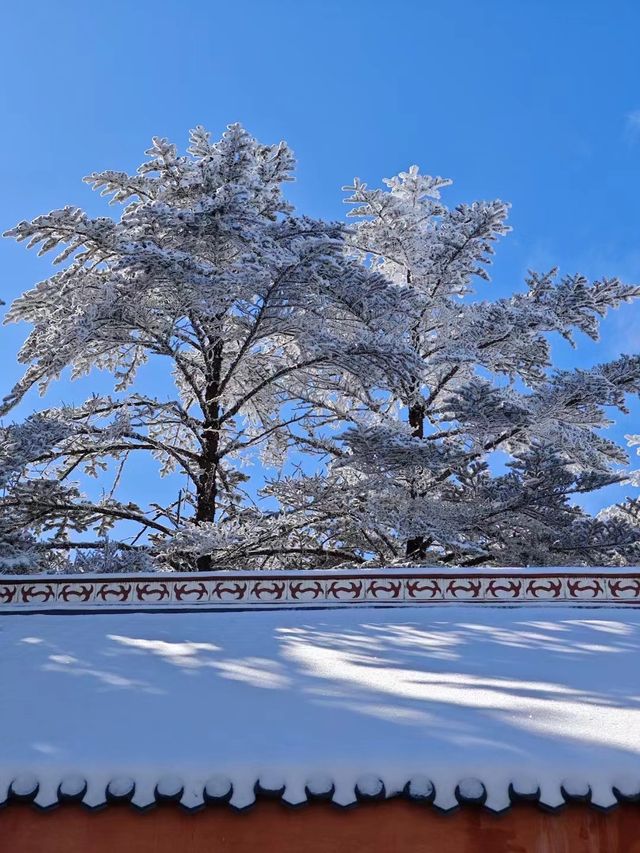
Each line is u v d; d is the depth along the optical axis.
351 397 18.89
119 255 15.82
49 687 7.14
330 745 5.62
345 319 16.56
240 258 14.89
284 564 17.92
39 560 15.13
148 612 10.23
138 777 5.39
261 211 17.22
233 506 17.75
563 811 5.24
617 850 5.19
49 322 16.09
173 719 6.21
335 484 16.81
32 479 16.59
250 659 7.88
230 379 18.20
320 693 6.73
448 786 5.24
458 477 16.81
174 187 17.38
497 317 17.45
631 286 17.61
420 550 16.92
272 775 5.36
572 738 5.60
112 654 8.20
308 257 14.66
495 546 17.27
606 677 7.09
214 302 15.22
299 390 18.80
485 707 6.27
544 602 10.08
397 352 15.17
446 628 9.03
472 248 19.00
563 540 16.55
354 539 17.77
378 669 7.45
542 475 16.08
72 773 5.43
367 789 5.26
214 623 9.52
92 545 16.73
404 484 17.56
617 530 16.47
